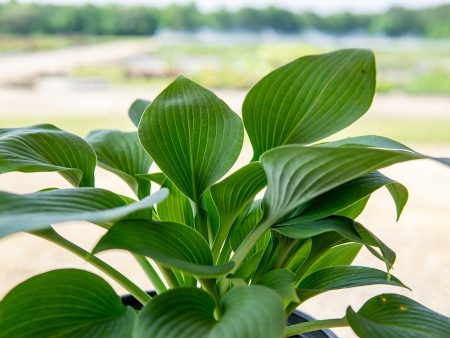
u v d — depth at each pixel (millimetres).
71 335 642
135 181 816
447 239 1268
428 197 1453
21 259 1213
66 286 667
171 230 645
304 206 715
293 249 747
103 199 647
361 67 710
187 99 750
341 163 614
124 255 1273
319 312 1110
